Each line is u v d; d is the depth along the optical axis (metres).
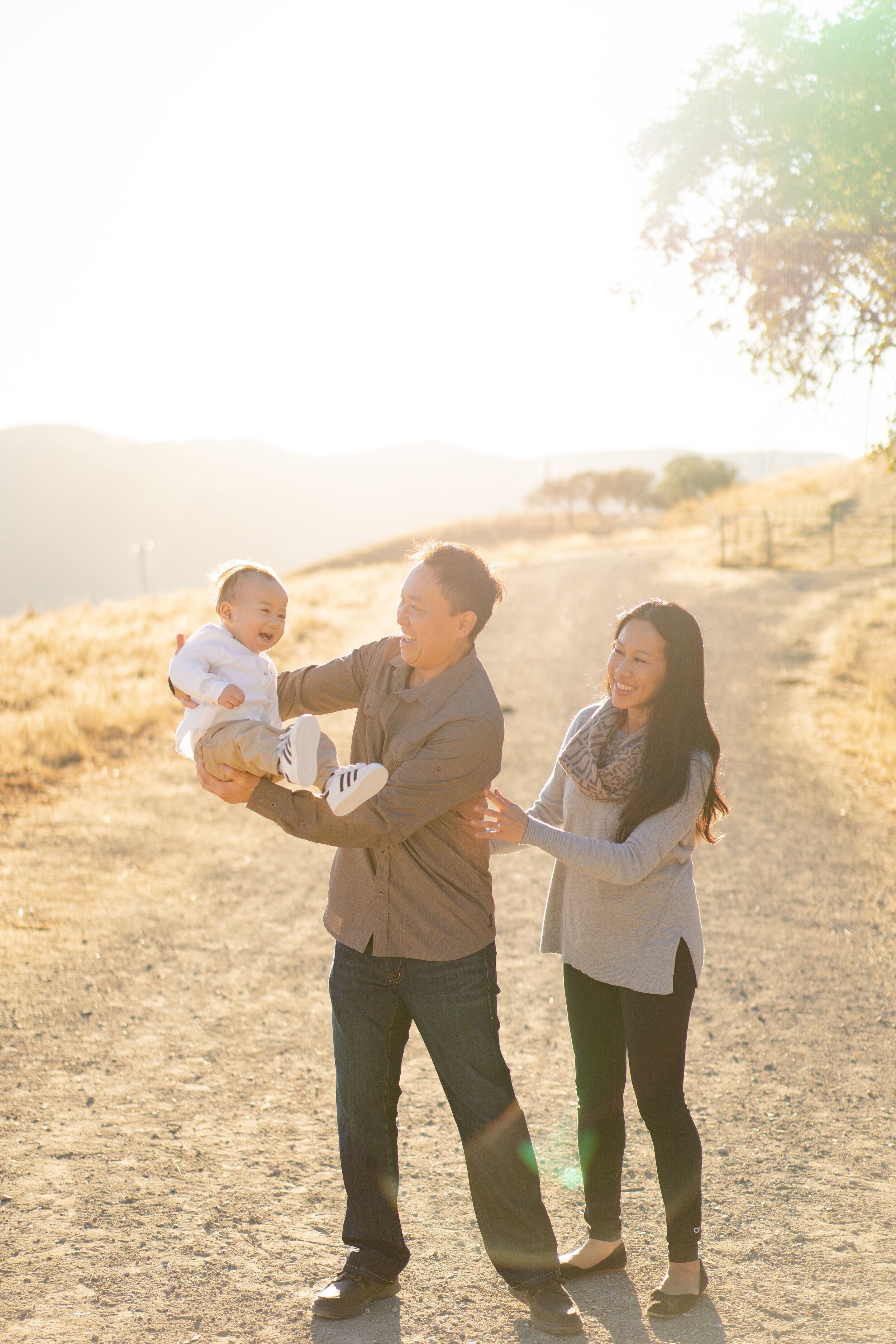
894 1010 6.01
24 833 9.24
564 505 107.44
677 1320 3.19
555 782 3.73
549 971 6.63
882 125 10.53
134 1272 3.38
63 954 6.49
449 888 3.20
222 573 3.40
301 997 6.02
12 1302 3.19
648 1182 4.18
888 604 23.23
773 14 10.90
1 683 14.95
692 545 39.03
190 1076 4.96
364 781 2.91
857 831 10.04
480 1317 3.20
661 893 3.32
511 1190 3.16
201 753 3.12
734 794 11.45
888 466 12.23
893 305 11.28
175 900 7.76
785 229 11.43
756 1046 5.51
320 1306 3.16
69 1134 4.34
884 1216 3.86
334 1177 4.07
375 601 28.62
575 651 20.59
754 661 19.03
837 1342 3.05
